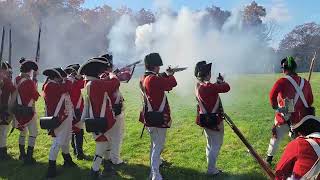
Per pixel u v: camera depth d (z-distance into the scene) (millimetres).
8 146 9719
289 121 6930
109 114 7102
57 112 7574
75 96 8359
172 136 9578
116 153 7910
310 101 6984
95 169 7227
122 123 7844
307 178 4344
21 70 8344
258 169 7504
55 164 7695
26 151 9141
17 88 8242
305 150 4434
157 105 6895
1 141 8719
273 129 7375
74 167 8117
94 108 7078
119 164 8008
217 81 7043
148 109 6930
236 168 7605
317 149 4395
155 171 6918
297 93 6902
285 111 6926
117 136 7809
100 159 7234
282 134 7348
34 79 8578
